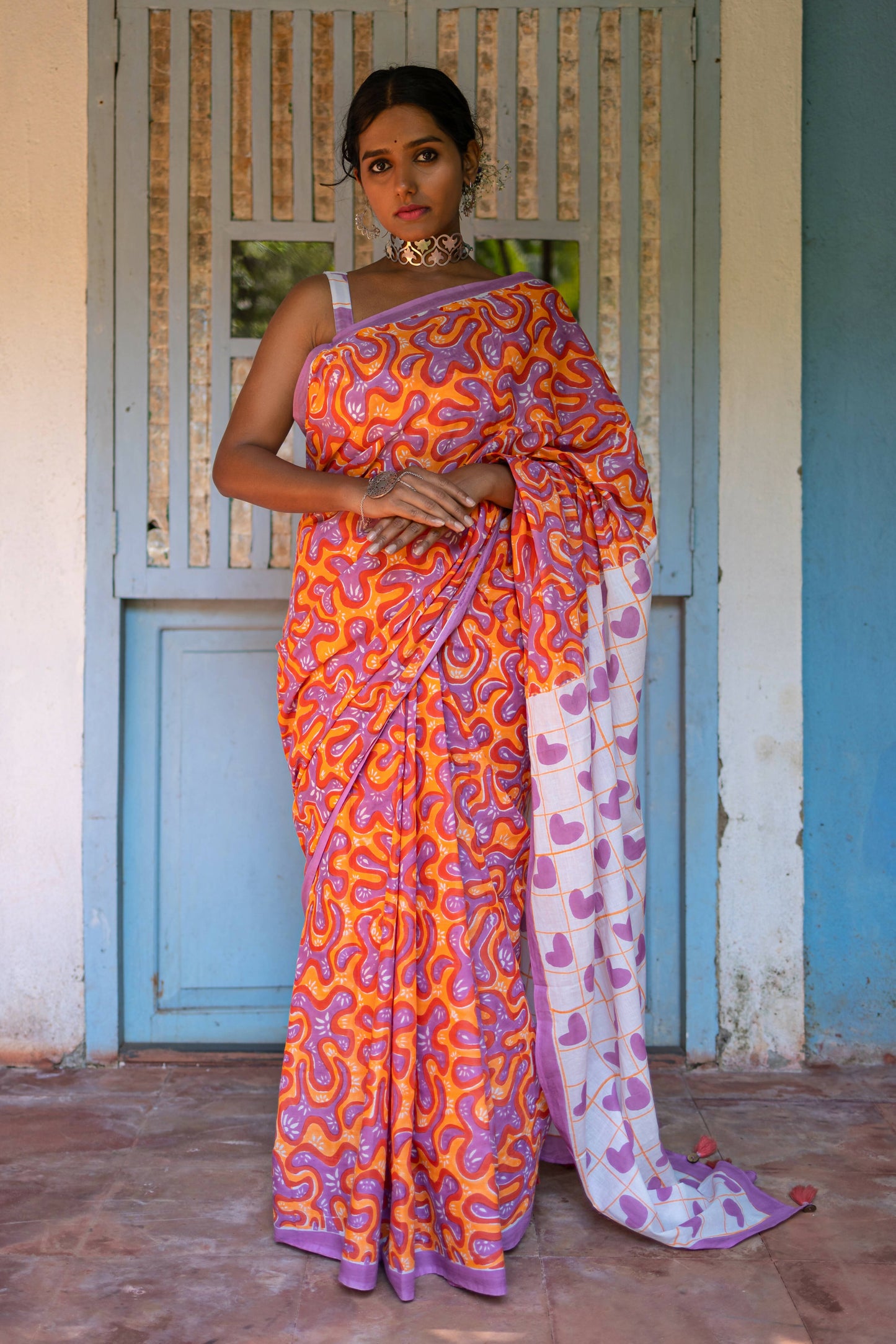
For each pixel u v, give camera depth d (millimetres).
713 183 2816
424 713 1996
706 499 2842
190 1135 2475
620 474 2186
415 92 2082
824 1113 2629
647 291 2848
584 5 2805
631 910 2246
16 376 2785
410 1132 1940
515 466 2088
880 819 2928
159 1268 1976
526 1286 1948
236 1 2783
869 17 2875
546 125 2824
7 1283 1926
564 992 2070
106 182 2779
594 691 2156
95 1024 2838
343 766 2010
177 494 2824
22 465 2793
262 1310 1866
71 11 2762
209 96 2801
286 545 2855
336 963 2006
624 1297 1912
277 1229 2049
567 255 2861
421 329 2047
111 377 2797
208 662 2928
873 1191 2260
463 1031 1954
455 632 2031
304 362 2129
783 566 2848
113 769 2820
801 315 2828
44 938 2826
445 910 1973
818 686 2928
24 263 2779
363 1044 1984
